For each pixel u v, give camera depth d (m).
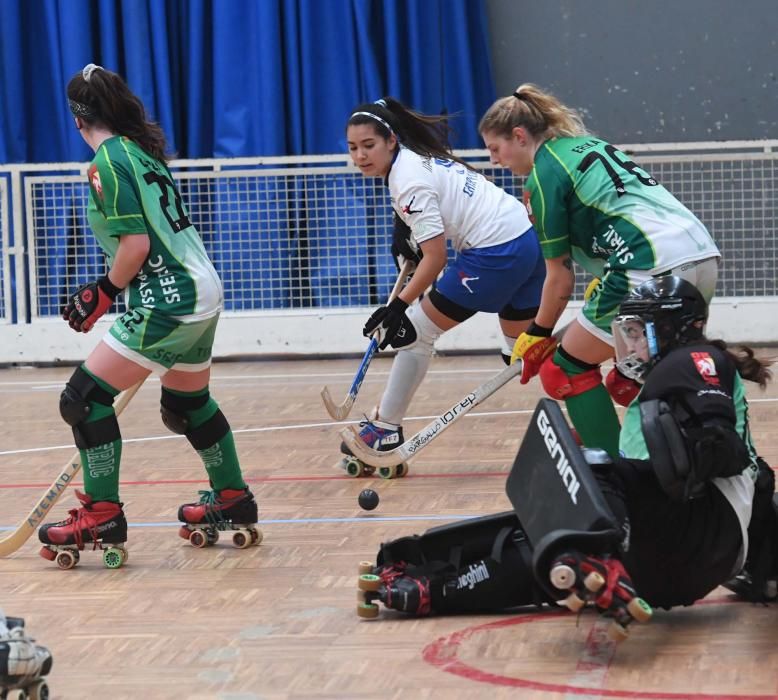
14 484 9.91
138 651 5.64
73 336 17.69
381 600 5.94
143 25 17.80
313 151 17.95
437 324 9.72
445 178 9.52
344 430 9.25
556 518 5.30
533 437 5.60
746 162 17.06
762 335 17.02
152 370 7.28
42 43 18.27
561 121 7.68
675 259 7.22
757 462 5.85
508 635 5.68
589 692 4.89
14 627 4.87
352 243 17.62
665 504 5.46
